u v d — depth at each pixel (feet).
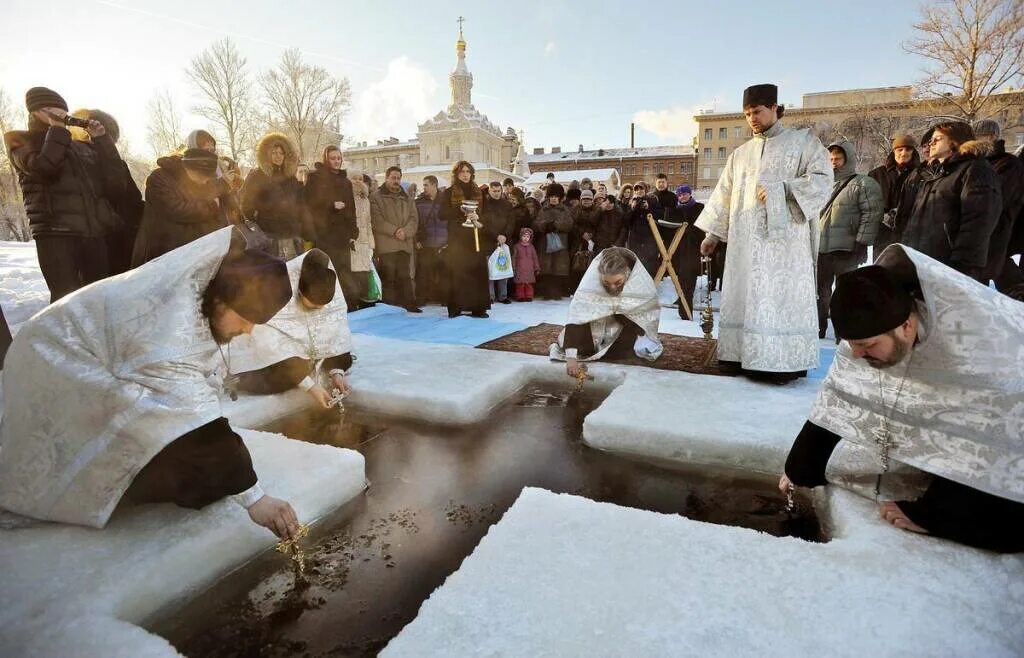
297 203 18.69
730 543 5.86
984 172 13.94
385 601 5.75
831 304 5.51
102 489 5.90
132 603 5.29
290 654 5.08
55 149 12.44
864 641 4.56
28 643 4.56
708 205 13.48
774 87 11.78
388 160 176.35
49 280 13.23
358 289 21.67
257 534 6.42
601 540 5.90
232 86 85.61
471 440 9.90
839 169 17.54
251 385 10.82
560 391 12.66
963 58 62.34
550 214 26.32
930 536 5.91
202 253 6.05
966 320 5.34
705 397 10.72
